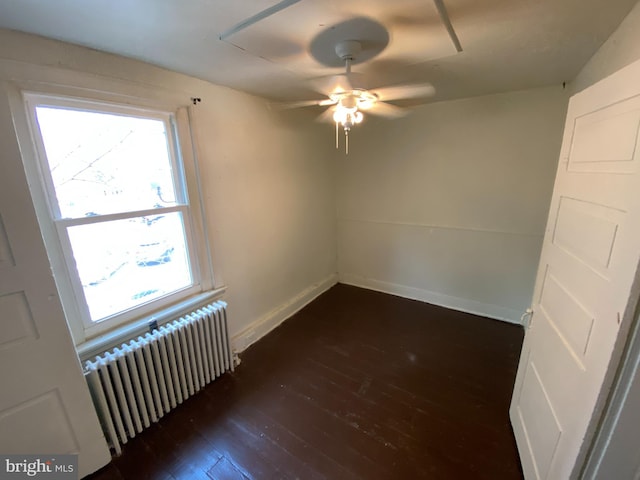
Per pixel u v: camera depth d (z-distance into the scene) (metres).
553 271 1.35
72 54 1.42
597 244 0.99
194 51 1.52
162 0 1.04
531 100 2.46
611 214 0.92
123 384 1.65
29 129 1.34
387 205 3.45
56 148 1.46
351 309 3.29
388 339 2.70
